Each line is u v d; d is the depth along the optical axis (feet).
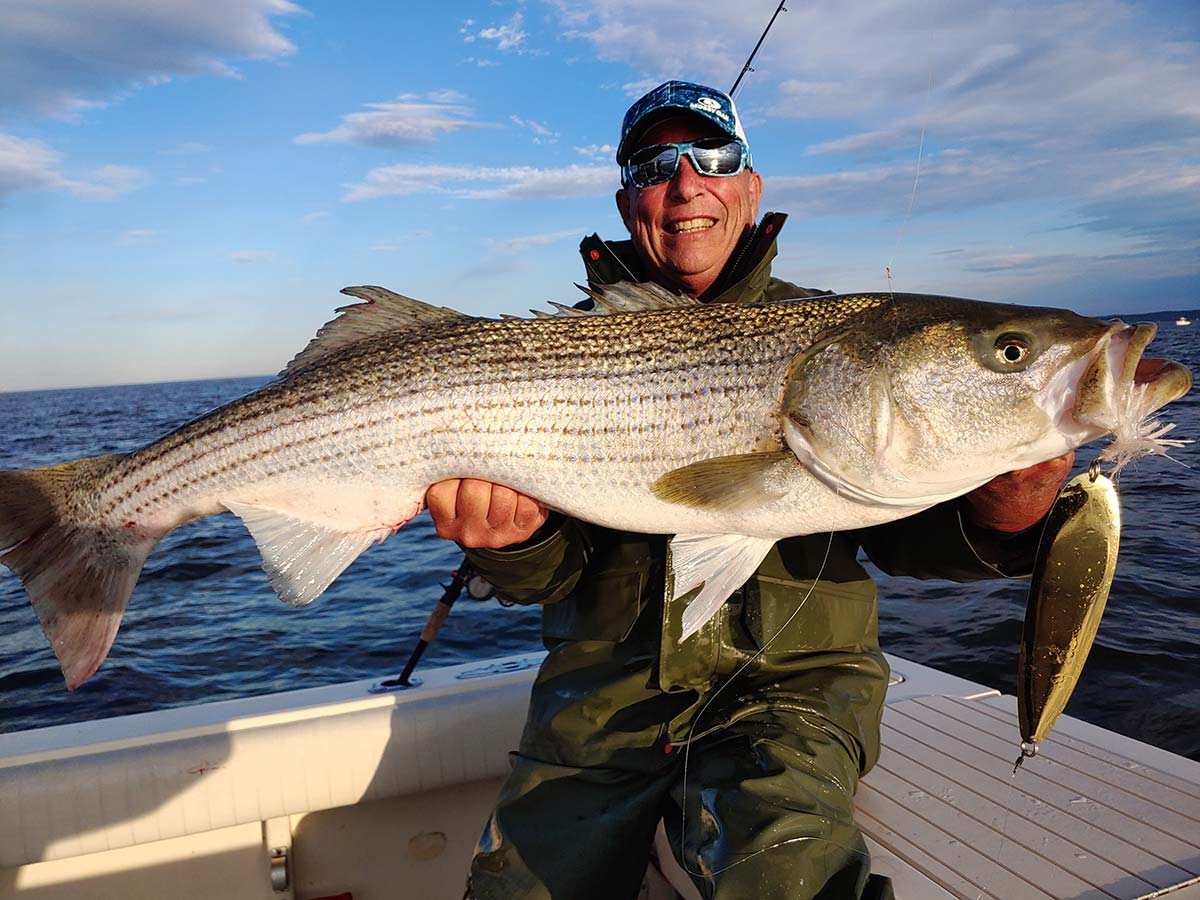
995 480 2.42
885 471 2.47
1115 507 1.93
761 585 2.56
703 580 2.49
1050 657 1.95
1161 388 2.14
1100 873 2.18
